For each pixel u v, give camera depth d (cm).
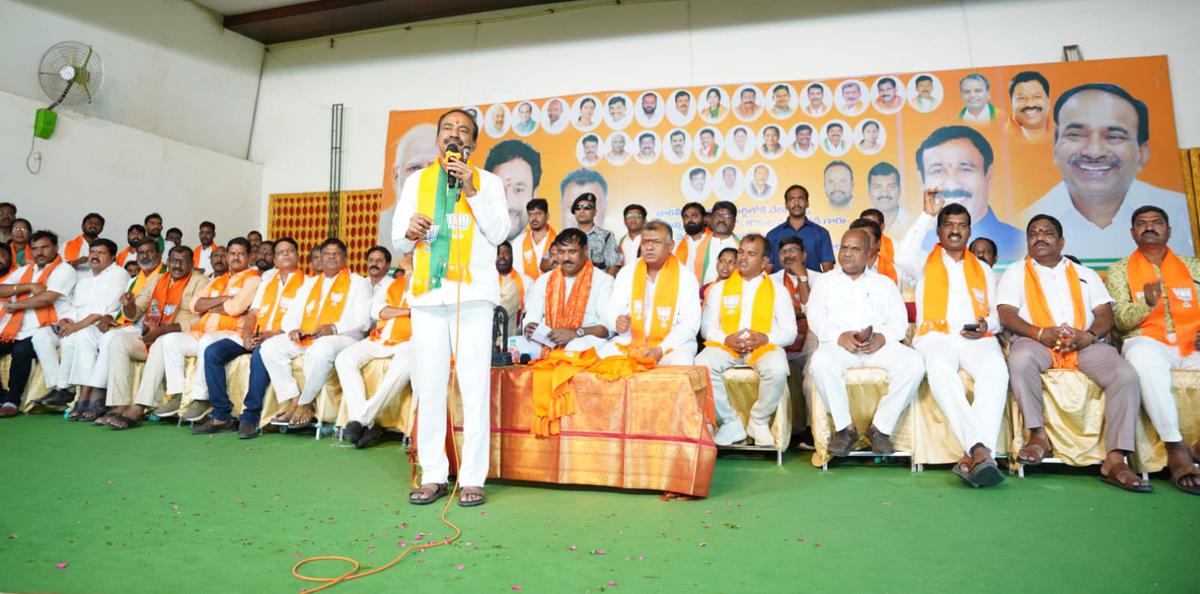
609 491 309
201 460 370
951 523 256
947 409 343
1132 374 330
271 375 458
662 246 418
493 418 323
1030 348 356
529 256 606
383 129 758
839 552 220
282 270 520
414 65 753
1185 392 338
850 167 624
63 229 640
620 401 306
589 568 203
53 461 360
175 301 552
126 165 687
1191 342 368
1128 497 301
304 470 347
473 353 286
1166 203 568
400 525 249
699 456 290
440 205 285
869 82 628
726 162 646
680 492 292
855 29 644
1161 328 374
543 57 712
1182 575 198
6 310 537
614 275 572
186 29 736
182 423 498
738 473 359
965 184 601
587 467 308
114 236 677
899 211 611
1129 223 572
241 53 793
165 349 489
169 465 354
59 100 630
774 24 661
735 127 648
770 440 393
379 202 747
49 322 543
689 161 654
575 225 667
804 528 248
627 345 415
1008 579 195
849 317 399
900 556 216
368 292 502
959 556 216
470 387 287
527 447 317
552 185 678
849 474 356
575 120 681
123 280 556
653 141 662
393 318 464
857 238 404
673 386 300
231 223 778
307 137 784
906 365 358
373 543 226
